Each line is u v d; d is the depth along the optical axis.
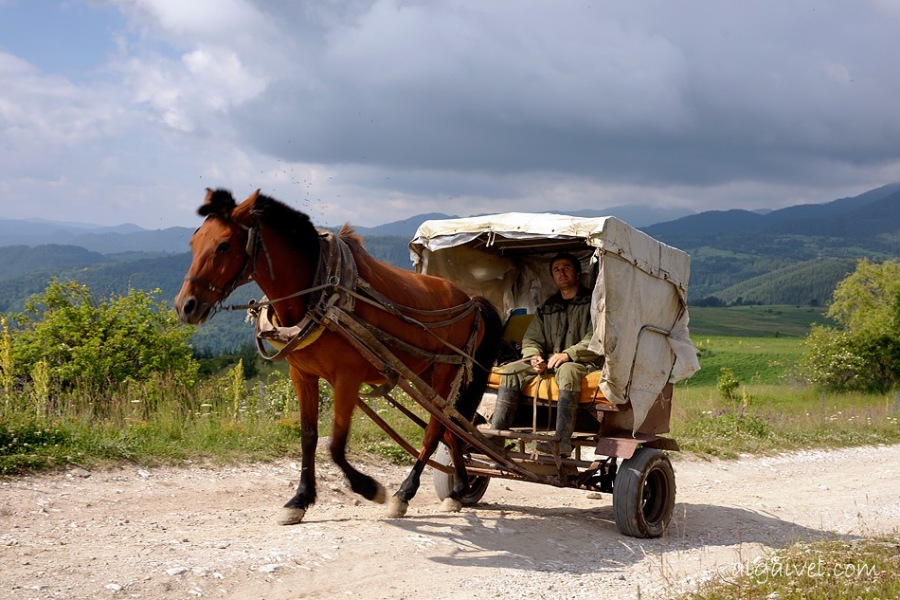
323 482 8.73
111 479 7.66
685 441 14.30
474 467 7.87
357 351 6.21
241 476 8.38
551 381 7.53
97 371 13.52
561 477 7.42
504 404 7.59
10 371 9.80
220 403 11.38
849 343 35.91
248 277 5.95
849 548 6.68
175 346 14.82
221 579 4.90
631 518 7.24
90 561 5.07
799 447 15.73
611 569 6.14
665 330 7.86
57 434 8.28
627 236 7.10
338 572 5.27
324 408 11.84
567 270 7.84
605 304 6.87
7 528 6.00
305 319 5.94
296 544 5.70
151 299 15.00
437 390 7.35
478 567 5.78
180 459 8.60
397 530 6.41
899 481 12.65
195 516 6.84
